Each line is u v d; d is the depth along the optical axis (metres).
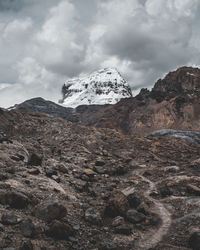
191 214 13.45
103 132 50.66
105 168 27.28
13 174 15.64
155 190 19.34
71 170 23.11
